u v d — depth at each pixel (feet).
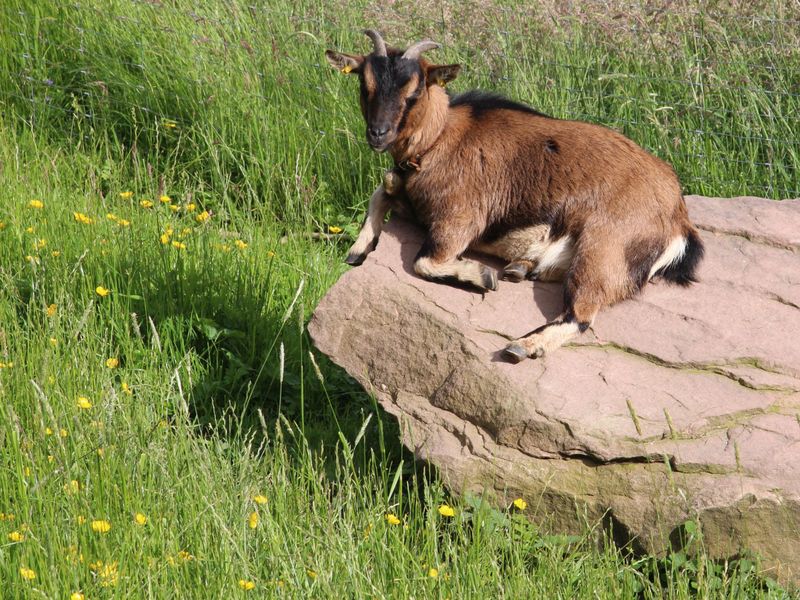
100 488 16.29
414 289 19.97
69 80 36.86
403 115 20.26
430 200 20.88
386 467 20.35
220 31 35.29
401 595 15.55
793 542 16.96
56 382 19.89
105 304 24.35
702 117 30.99
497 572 16.07
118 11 36.27
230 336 24.13
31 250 25.95
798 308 19.97
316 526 17.10
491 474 17.85
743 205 23.29
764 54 32.01
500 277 20.63
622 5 33.53
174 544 15.97
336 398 23.24
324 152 32.71
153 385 21.86
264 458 19.35
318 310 20.10
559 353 18.90
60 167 32.65
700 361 18.70
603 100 32.63
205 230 27.40
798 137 30.63
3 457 17.58
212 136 33.22
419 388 19.12
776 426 17.74
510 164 20.48
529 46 33.35
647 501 17.25
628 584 16.47
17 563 15.15
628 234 19.60
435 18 34.47
